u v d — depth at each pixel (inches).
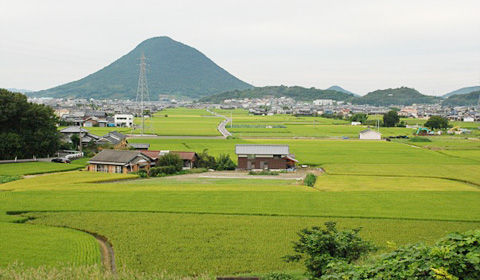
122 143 3715.6
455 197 1791.3
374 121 7524.6
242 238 1214.3
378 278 509.0
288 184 2213.3
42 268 898.7
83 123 6422.2
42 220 1409.9
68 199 1708.9
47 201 1670.8
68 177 2347.4
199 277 884.0
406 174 2546.8
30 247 1117.7
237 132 5511.8
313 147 3991.1
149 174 2586.1
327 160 3193.9
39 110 3272.6
